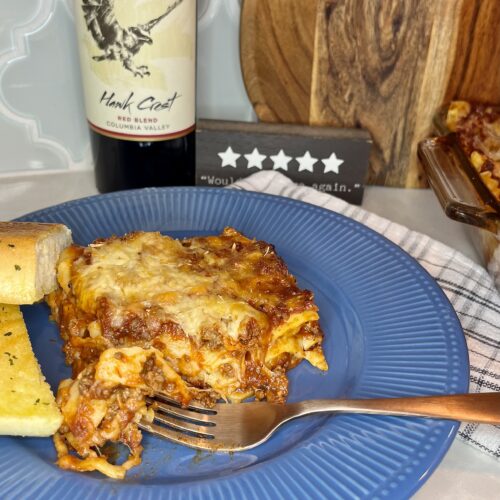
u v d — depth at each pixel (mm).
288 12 515
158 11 428
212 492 303
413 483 300
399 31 513
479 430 352
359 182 543
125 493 303
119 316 346
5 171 572
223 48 547
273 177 530
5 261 370
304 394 365
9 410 326
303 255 450
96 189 560
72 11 509
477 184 462
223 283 370
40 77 531
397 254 434
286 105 553
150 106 465
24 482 305
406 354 370
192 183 546
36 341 391
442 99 538
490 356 396
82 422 328
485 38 510
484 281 454
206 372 356
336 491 299
